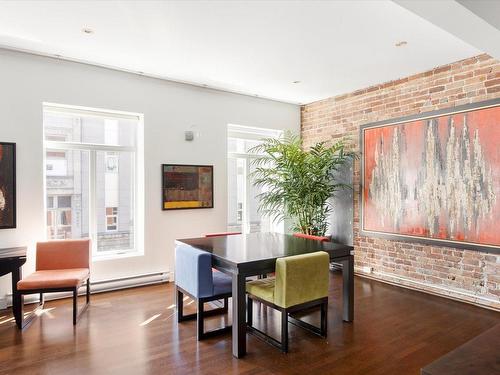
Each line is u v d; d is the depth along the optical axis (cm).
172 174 475
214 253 304
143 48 361
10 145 370
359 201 504
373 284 457
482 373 109
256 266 276
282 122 589
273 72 434
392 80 461
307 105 601
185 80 471
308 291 284
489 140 364
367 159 491
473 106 376
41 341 290
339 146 502
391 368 248
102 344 285
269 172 533
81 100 410
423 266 427
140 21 299
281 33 321
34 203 384
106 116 443
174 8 277
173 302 388
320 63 401
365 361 258
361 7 274
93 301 390
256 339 297
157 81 464
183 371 244
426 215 420
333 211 545
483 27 230
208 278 295
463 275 389
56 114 414
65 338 296
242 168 587
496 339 134
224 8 276
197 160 498
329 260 303
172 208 475
